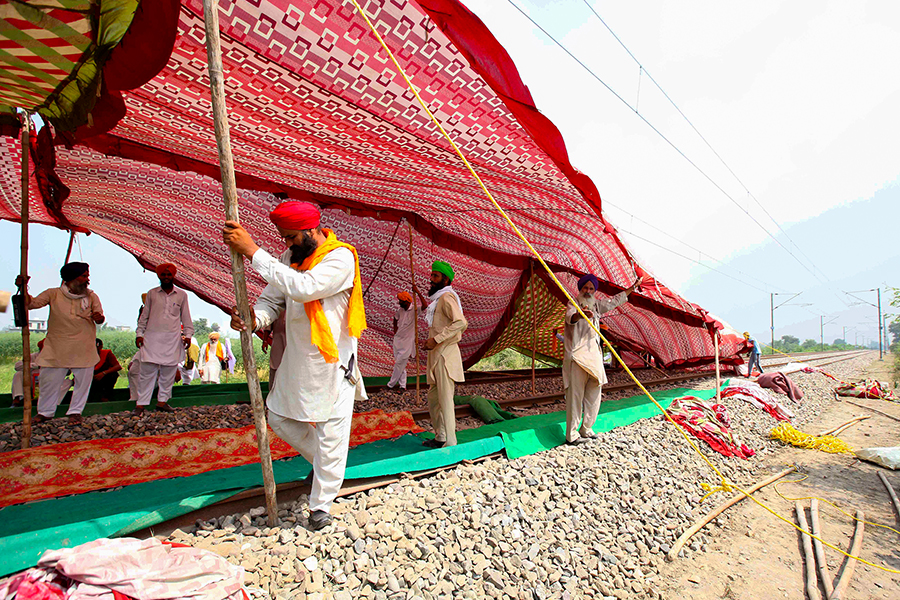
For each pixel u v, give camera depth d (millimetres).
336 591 2902
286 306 3527
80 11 2668
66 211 8227
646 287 8070
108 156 5762
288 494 3973
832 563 4691
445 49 3471
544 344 15070
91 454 4547
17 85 3445
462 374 5727
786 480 7121
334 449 3363
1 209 8320
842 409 14156
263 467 3340
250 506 3701
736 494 6438
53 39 2877
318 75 3686
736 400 11172
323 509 3381
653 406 8836
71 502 3771
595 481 5387
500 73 3537
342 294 3424
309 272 3145
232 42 3311
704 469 6871
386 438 6406
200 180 7207
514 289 11914
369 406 8648
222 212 8359
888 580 4359
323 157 5375
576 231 8039
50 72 3264
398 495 4148
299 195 7180
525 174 5195
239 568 2729
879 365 40406
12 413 6793
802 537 5266
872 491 6711
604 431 7281
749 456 8016
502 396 10891
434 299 5715
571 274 10617
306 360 3258
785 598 4070
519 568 3721
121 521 3090
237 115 4320
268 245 9398
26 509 3641
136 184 7098
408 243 9977
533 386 11375
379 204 7855
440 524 3818
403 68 3635
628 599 3807
